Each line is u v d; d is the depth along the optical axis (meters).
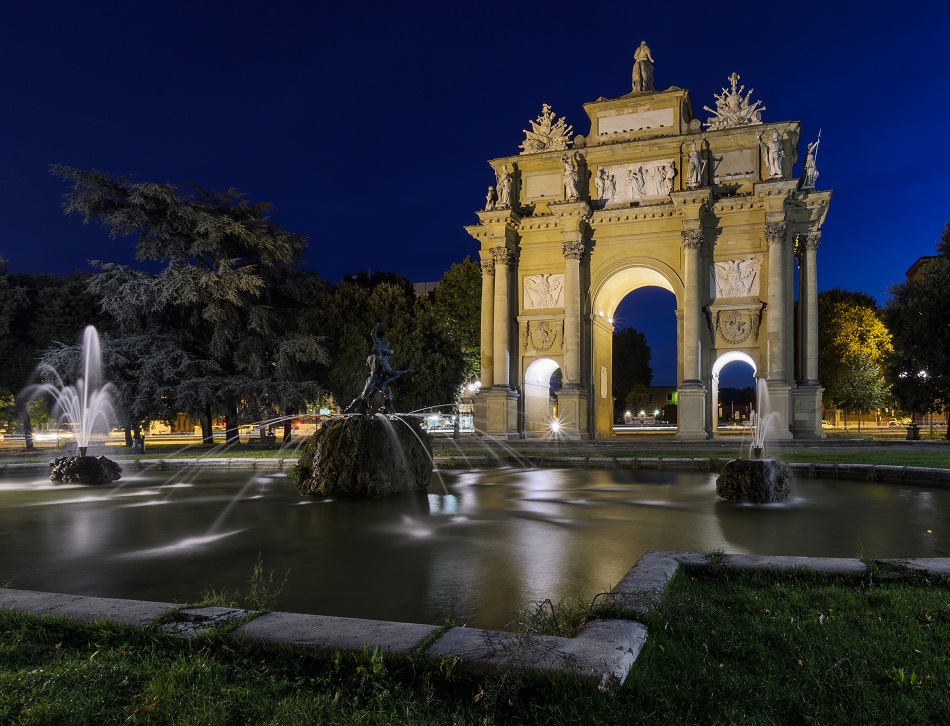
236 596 8.39
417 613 7.55
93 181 44.69
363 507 16.42
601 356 55.62
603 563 10.14
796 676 5.08
